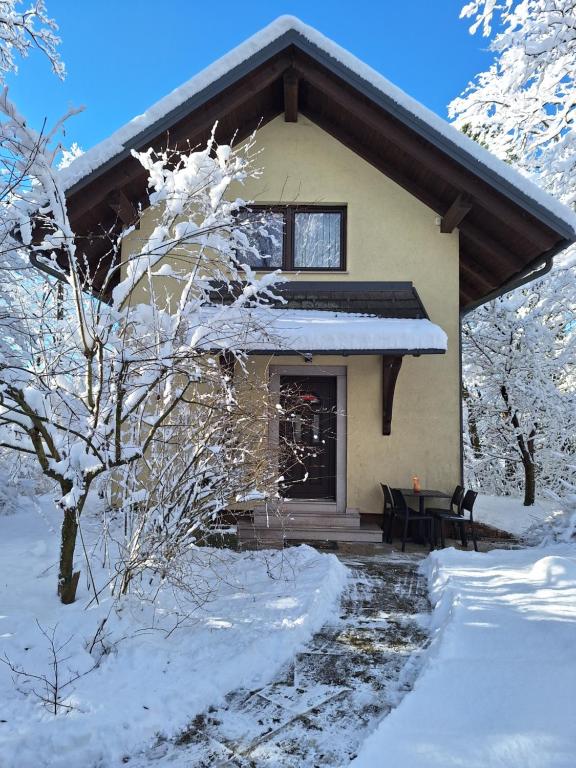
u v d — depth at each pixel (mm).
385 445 9062
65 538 4676
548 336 14141
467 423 18406
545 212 7980
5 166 4840
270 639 4176
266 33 8055
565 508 8211
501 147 13430
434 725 2861
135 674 3637
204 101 7945
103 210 8633
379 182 9555
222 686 3568
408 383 9141
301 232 9750
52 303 5348
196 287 5758
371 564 6910
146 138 7848
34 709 3195
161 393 5242
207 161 5094
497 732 2734
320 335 7516
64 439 4676
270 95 9375
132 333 4910
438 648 3842
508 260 9266
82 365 4852
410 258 9414
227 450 5215
